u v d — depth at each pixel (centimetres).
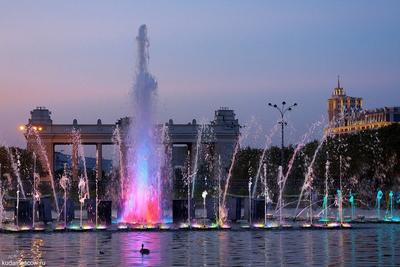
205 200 10500
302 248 5750
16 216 8256
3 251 5572
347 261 4872
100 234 7256
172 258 5081
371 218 9900
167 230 7738
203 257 5138
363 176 17100
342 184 17338
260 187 19100
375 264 4712
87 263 4791
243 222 9000
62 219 9006
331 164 17538
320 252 5447
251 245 6028
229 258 5072
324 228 7938
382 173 16775
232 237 6862
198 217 10044
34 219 8644
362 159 17000
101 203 8212
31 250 5650
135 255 5269
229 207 9262
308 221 9262
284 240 6500
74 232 7525
